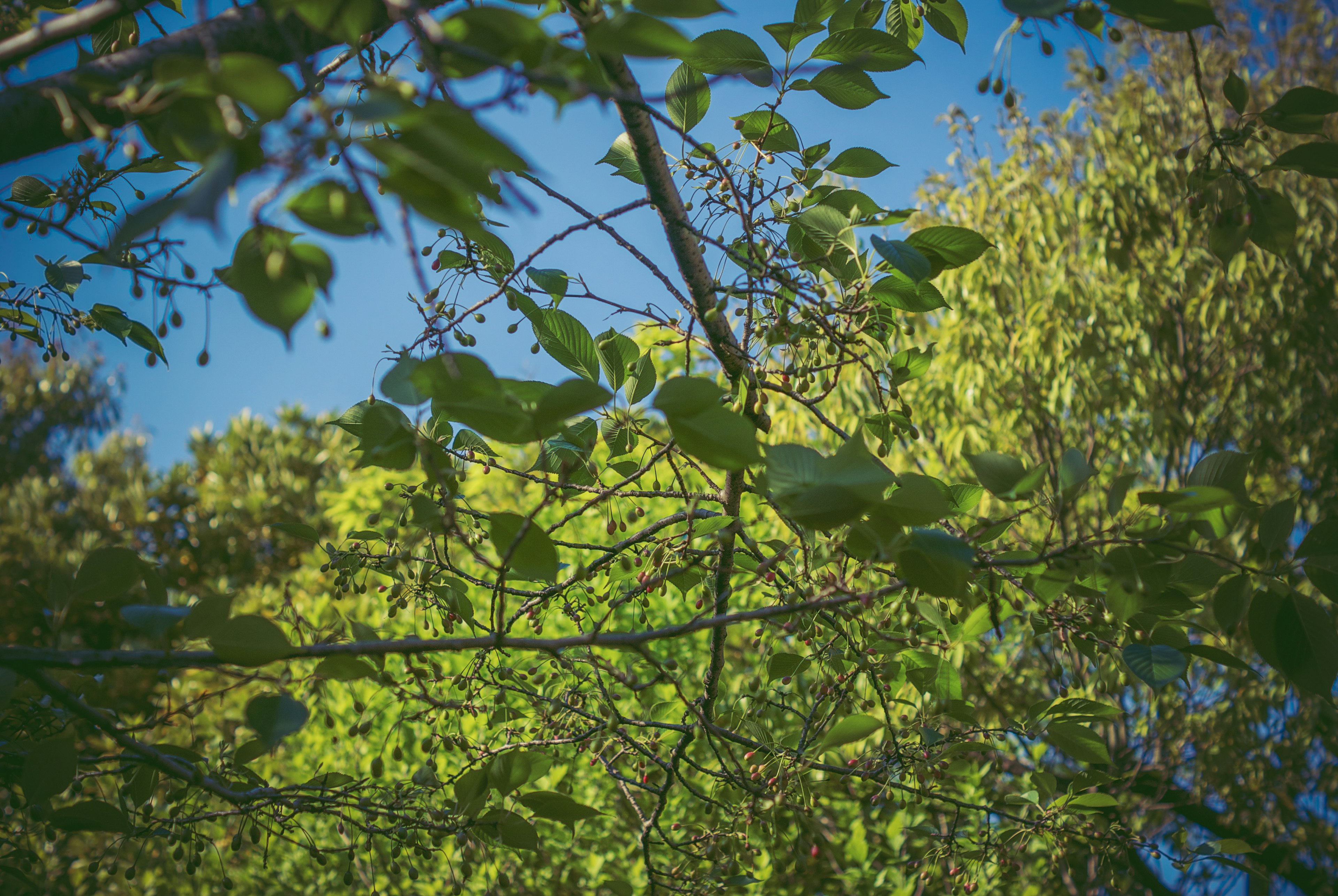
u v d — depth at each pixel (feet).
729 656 17.04
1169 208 20.54
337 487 43.91
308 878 16.63
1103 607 5.57
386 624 16.26
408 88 2.60
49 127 3.77
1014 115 21.53
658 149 5.24
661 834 7.09
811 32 5.51
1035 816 7.52
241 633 3.99
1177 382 19.85
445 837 5.83
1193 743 18.31
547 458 5.56
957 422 18.44
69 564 36.60
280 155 2.43
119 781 6.48
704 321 5.72
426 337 5.47
